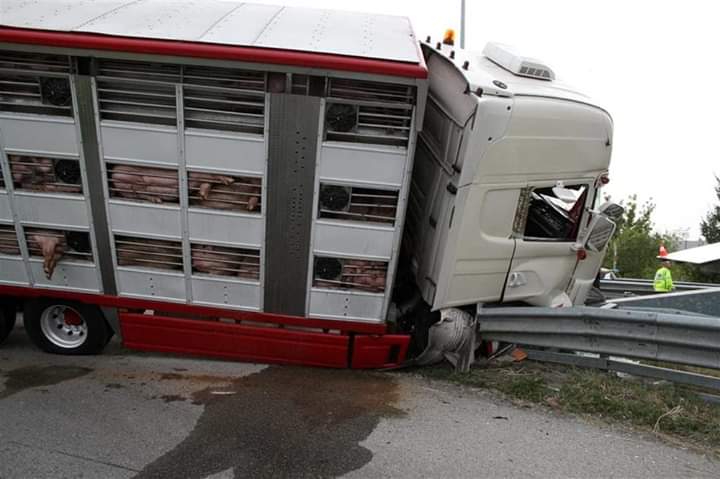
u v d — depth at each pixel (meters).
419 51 4.73
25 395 4.60
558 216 5.99
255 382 5.09
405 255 6.06
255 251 4.91
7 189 4.89
